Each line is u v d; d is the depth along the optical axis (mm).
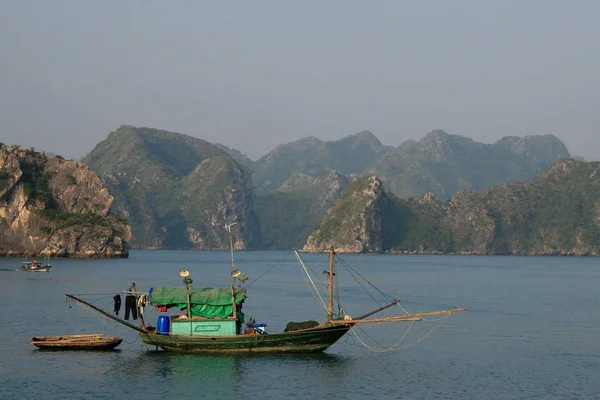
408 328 79688
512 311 99812
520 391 49844
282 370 54156
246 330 59375
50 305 97625
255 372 53344
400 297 123562
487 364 58938
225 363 55969
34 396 46688
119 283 146875
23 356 58562
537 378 53844
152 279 164625
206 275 194000
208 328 57906
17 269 196000
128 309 59719
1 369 53812
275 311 96500
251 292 132000
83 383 49969
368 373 54688
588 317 92375
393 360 60219
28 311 90000
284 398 47094
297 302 110125
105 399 46094
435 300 118062
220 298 57875
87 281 151750
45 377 51531
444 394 48688
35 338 62375
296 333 57844
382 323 83875
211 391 48344
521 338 73062
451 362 59625
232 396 47250
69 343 61438
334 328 58188
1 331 72688
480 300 118938
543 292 140500
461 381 52531
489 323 84875
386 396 47969
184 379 51188
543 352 64750
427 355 62781
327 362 57844
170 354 58906
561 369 57125
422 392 49156
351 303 110500
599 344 69562
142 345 63750
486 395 48625
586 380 53281
